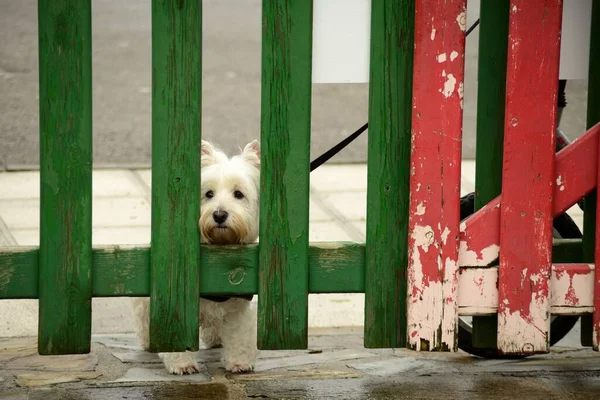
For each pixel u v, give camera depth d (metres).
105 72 13.93
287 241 4.36
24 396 4.35
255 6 18.53
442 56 4.21
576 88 13.08
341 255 4.42
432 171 4.27
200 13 4.16
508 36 4.34
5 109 12.09
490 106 4.68
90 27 4.11
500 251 4.37
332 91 13.44
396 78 4.29
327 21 4.26
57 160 4.16
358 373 4.86
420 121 4.24
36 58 14.67
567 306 4.48
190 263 4.32
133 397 4.36
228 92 13.02
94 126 11.47
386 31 4.25
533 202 4.36
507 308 4.39
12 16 17.28
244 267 4.39
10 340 5.55
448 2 4.18
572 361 5.16
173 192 4.26
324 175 9.76
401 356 5.29
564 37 4.61
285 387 4.58
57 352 4.28
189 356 4.89
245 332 4.94
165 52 4.16
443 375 4.81
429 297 4.34
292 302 4.39
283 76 4.24
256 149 5.39
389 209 4.38
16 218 8.06
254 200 5.18
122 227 7.89
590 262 4.98
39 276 4.23
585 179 4.43
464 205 5.00
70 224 4.21
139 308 5.22
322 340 5.70
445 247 4.31
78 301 4.26
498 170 4.72
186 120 4.22
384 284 4.42
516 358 5.25
